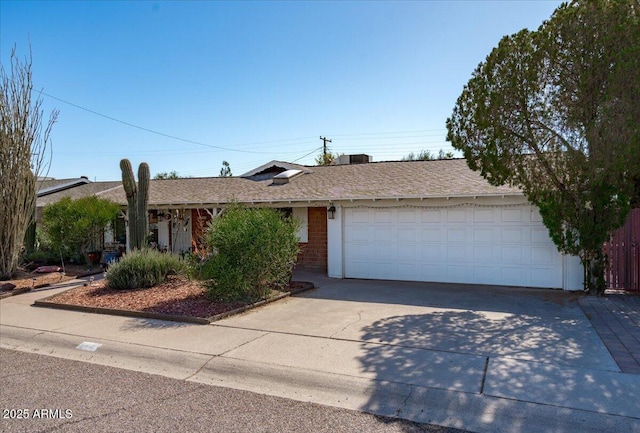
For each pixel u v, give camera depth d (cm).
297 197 1391
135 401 492
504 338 676
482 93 922
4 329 818
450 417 441
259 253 949
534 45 887
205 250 1226
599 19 824
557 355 588
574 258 1073
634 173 867
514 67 891
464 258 1217
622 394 462
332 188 1446
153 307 911
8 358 665
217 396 506
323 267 1573
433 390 489
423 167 1593
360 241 1343
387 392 495
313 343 672
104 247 1833
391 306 927
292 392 515
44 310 954
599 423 411
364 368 562
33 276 1420
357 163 1973
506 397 466
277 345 666
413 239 1277
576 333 693
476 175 1349
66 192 2388
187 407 475
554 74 888
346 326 766
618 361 558
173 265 1173
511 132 914
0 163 1335
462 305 927
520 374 524
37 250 1764
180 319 825
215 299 952
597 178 850
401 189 1300
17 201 1370
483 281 1196
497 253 1180
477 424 425
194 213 1788
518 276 1156
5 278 1352
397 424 430
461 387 494
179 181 2050
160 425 432
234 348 657
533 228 1138
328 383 526
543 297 998
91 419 446
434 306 920
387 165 1727
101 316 880
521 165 926
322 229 1577
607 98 808
